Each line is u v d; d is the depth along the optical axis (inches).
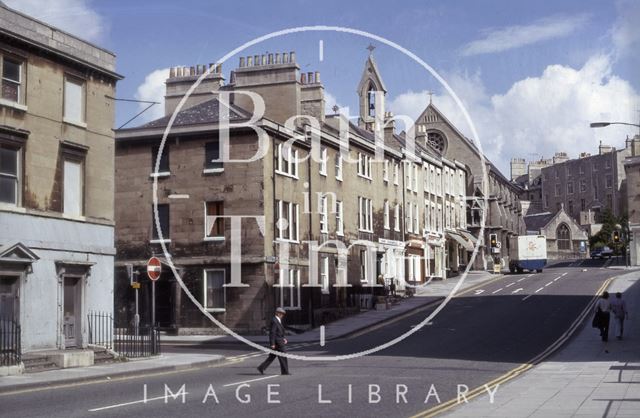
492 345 1234.0
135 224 1694.1
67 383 823.1
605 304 1261.1
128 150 1707.7
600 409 579.2
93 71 1195.3
